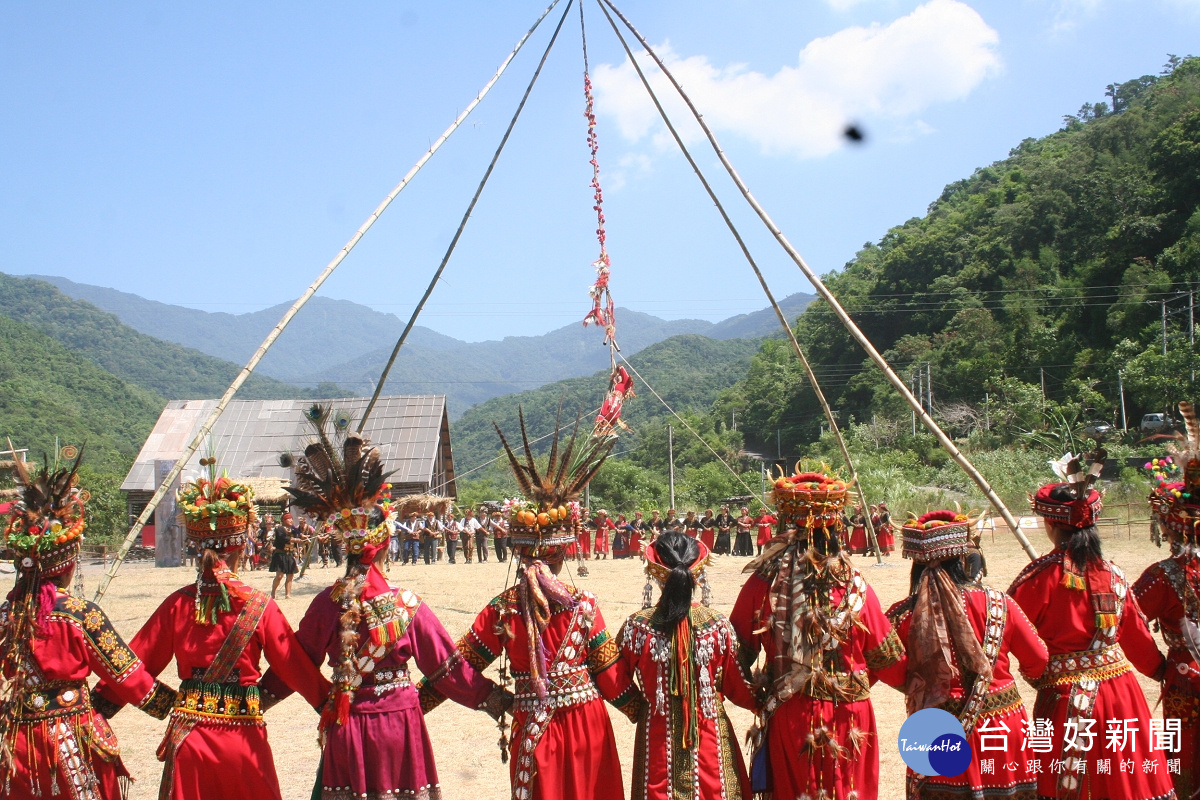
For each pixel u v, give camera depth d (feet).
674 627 15.55
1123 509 94.79
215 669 15.72
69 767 15.58
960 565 16.12
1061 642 16.46
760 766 15.92
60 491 16.43
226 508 15.99
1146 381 179.22
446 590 63.31
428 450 131.13
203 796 15.42
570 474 17.21
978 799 15.34
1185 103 289.74
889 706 27.27
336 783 15.72
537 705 15.96
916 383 261.44
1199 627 17.21
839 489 15.61
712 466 219.61
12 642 15.60
